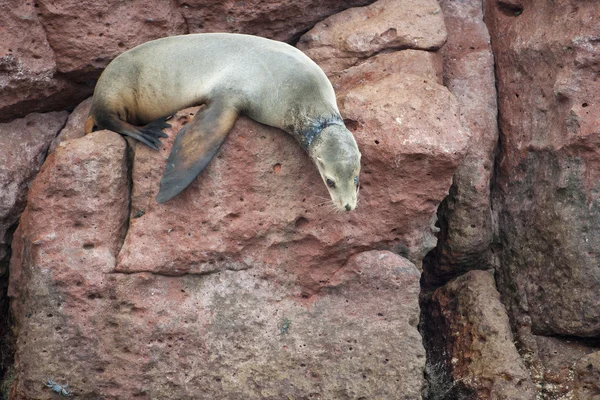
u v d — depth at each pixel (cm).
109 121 2633
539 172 2836
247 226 2539
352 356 2544
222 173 2509
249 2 2995
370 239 2597
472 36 3141
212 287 2567
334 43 3006
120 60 2725
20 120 2958
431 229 2686
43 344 2488
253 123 2531
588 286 2662
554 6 2864
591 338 2752
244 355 2531
